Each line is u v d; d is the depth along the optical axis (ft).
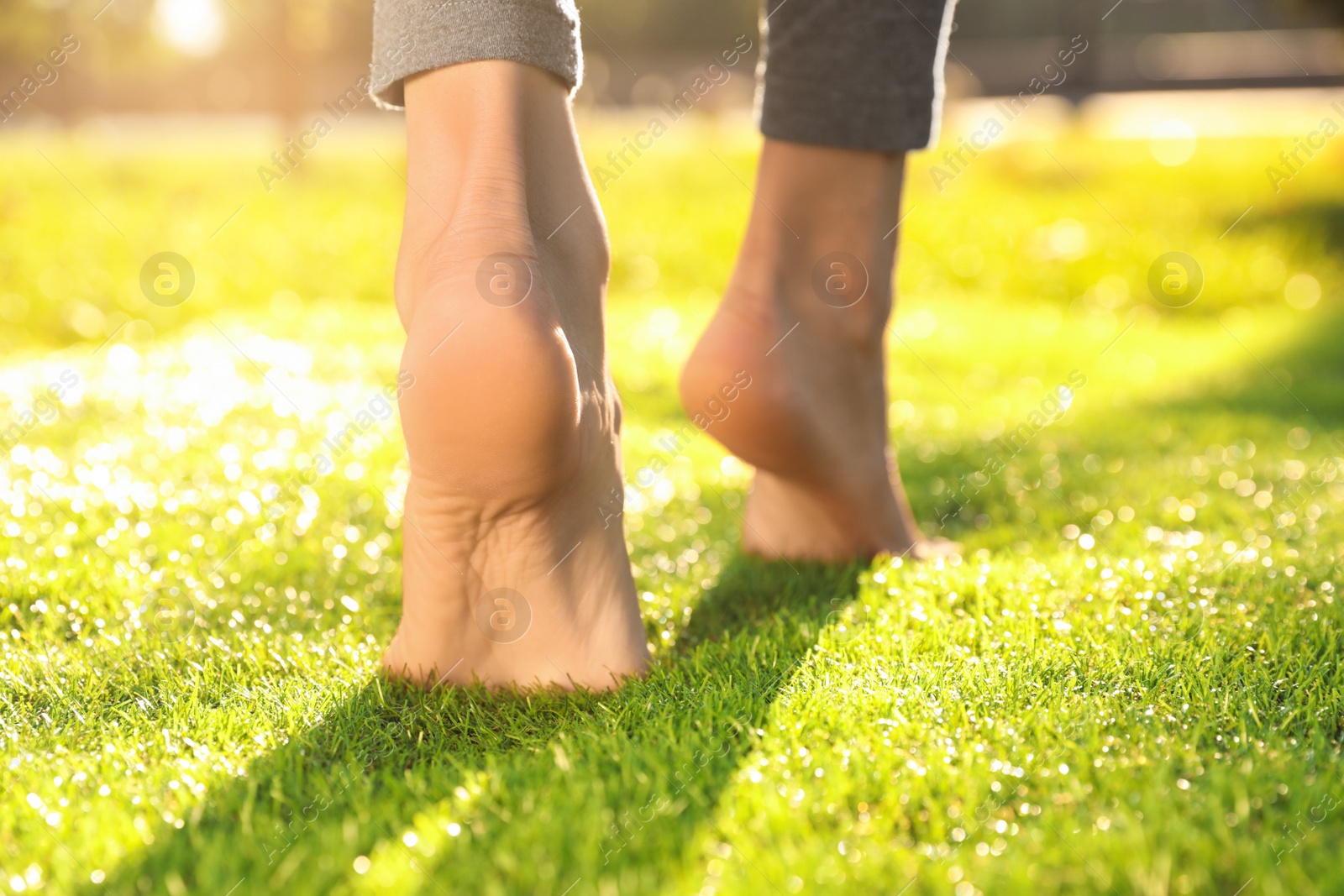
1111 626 5.61
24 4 53.31
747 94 50.21
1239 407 13.43
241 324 16.83
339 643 5.77
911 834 3.84
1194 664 5.16
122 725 4.76
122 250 21.88
